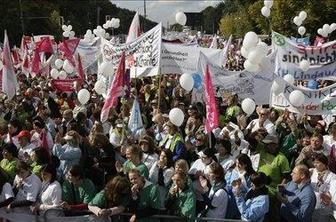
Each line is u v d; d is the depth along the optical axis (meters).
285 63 11.26
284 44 11.21
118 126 9.70
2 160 7.86
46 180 6.62
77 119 10.92
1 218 6.73
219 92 11.92
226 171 7.27
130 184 6.20
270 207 6.24
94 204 6.21
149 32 11.27
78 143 8.02
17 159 7.84
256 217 6.03
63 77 17.67
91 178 7.45
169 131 8.67
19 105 12.98
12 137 9.74
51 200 6.50
